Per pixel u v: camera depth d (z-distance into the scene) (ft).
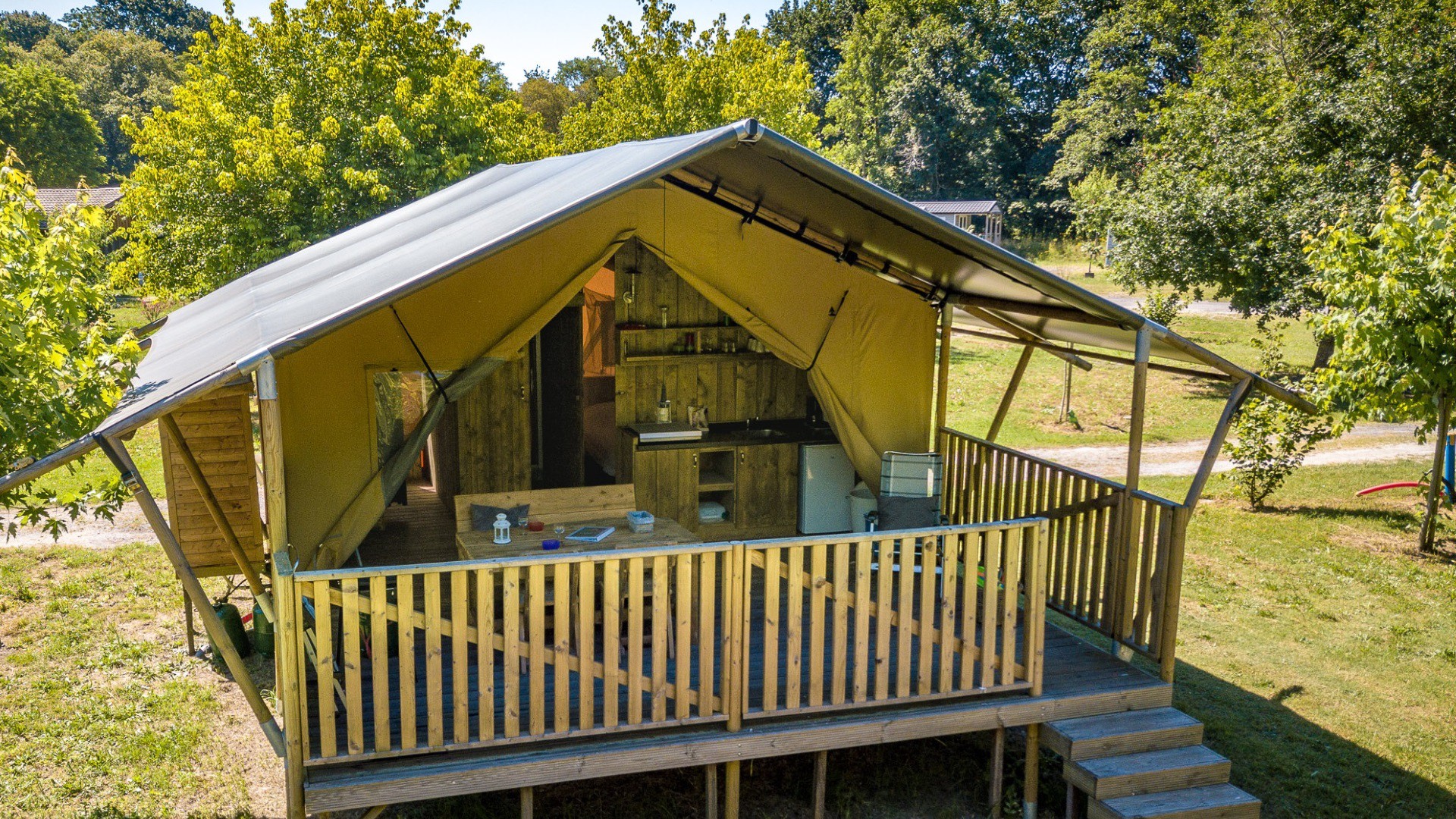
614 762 17.21
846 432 28.25
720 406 31.09
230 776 20.42
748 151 18.12
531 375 30.35
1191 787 19.22
